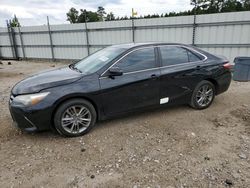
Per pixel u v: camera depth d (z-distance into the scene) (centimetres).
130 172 274
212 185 250
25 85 358
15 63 1614
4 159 306
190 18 1025
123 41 1295
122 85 378
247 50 920
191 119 427
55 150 326
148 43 422
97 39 1402
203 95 470
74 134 360
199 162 292
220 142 342
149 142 344
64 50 1587
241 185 249
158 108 433
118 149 326
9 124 414
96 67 388
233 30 929
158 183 254
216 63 471
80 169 282
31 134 374
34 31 1684
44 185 255
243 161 293
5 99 594
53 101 334
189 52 452
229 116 441
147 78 396
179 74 427
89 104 363
